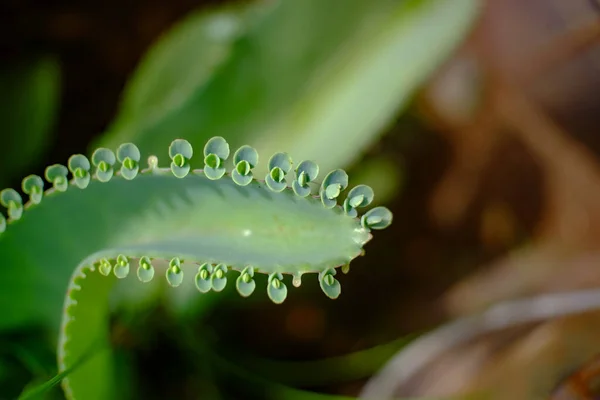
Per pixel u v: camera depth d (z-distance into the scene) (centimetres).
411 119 72
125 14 69
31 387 43
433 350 58
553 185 72
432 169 73
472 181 73
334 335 65
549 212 72
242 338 64
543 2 70
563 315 55
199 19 56
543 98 72
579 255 68
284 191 36
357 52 47
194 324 54
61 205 39
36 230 40
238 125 47
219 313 63
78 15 68
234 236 37
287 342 65
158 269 49
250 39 46
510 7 71
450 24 48
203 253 36
